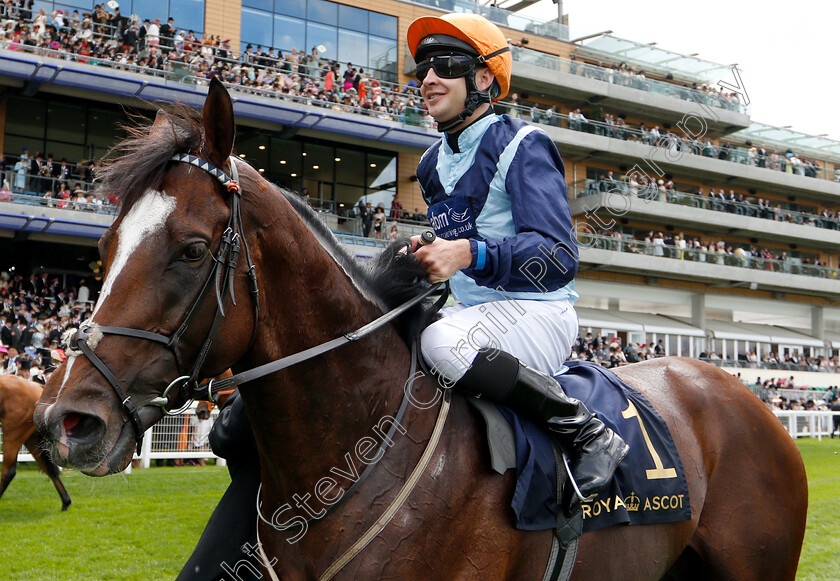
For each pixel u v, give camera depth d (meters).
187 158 1.35
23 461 8.43
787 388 21.30
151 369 1.24
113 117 15.64
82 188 13.50
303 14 18.41
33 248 14.27
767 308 25.41
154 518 5.67
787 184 22.27
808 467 10.05
